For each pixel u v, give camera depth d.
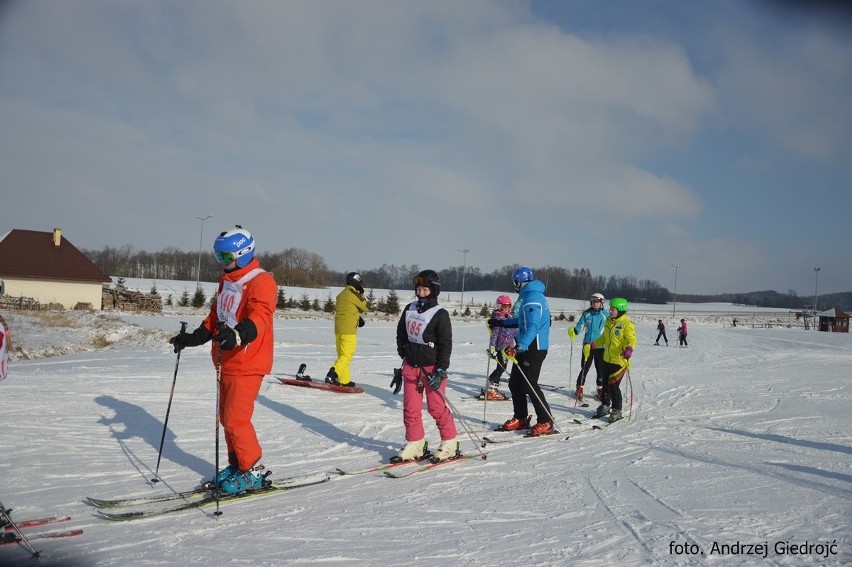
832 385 12.26
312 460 5.62
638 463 5.68
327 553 3.41
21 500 4.21
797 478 5.15
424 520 4.00
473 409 8.80
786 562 3.31
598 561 3.32
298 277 78.75
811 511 4.23
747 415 8.59
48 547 3.43
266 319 4.43
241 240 4.50
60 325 19.86
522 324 7.04
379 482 4.93
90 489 4.50
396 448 6.18
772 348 26.67
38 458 5.24
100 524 3.82
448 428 5.65
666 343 29.70
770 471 5.39
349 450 6.03
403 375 5.61
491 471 5.32
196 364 12.73
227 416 4.47
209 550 3.43
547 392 10.82
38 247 37.34
